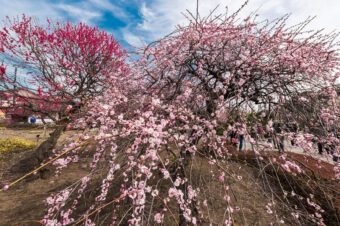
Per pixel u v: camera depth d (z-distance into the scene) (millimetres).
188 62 2680
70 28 5715
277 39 2457
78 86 5566
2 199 3572
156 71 2971
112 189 2447
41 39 4926
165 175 1429
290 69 2246
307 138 1916
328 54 2463
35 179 4566
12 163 5676
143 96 2975
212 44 2629
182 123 2543
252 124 2023
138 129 1509
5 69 4102
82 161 5418
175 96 2746
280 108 2141
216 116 2102
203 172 2854
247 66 2373
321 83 2252
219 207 2680
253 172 2771
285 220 2105
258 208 2713
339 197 2209
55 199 1488
